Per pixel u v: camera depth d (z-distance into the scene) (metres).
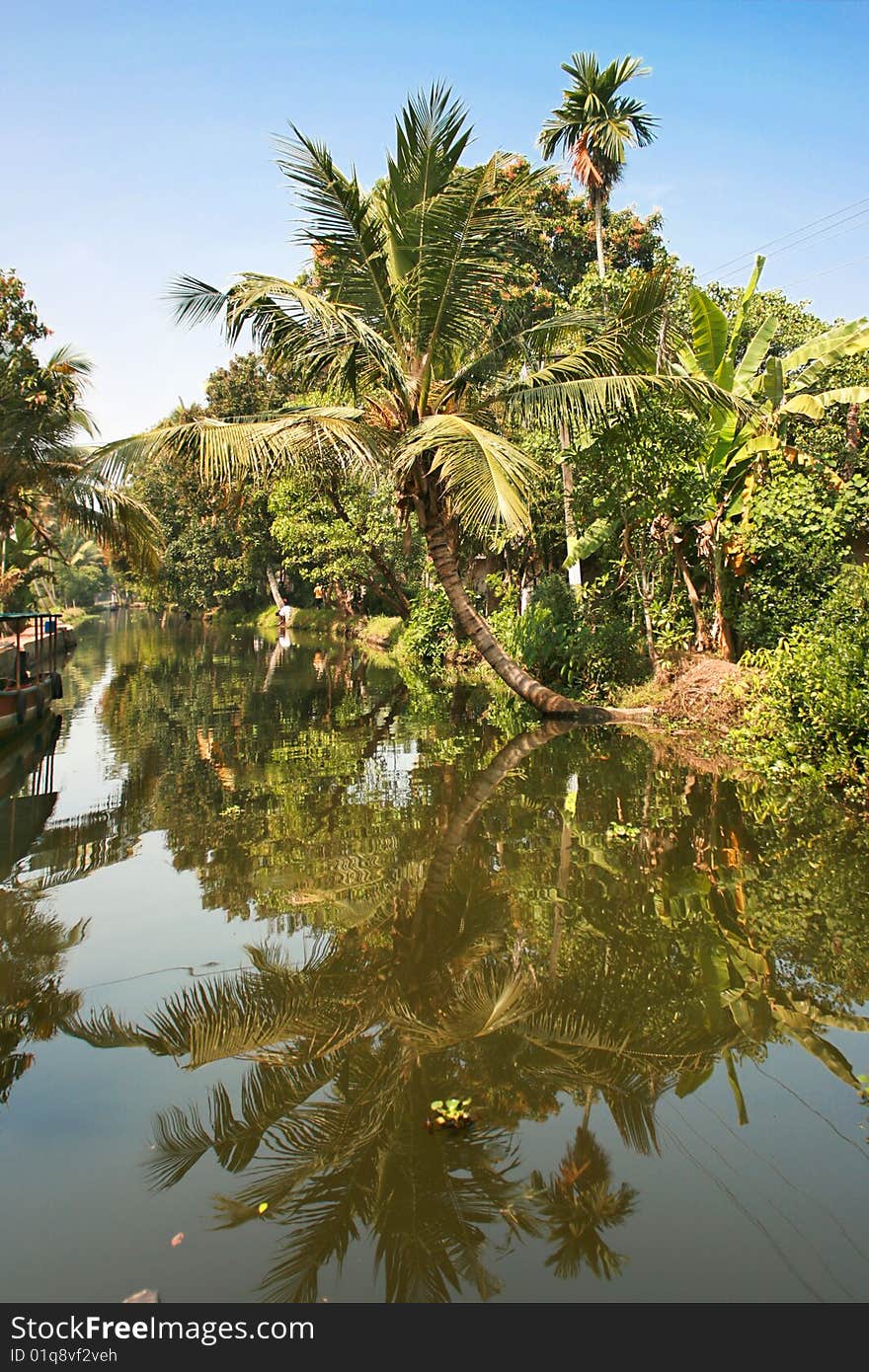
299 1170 3.40
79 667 27.83
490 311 12.94
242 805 9.37
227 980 5.11
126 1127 3.72
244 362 37.25
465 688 20.23
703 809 8.54
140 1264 2.91
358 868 7.12
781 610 13.62
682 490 13.30
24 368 16.34
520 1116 3.70
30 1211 3.19
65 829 8.58
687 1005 4.68
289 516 27.19
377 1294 2.77
